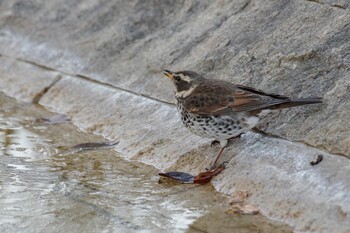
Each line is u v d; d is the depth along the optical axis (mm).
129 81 15391
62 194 11836
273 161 11727
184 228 10633
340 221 10156
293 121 12234
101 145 13961
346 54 12578
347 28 13016
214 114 11969
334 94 12180
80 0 18469
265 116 12375
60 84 16422
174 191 11930
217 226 10664
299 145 11773
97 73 16125
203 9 15867
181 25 15906
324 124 11836
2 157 13492
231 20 14914
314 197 10680
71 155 13617
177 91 12648
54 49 17469
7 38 18609
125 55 16156
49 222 10820
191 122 12312
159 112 14203
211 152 12625
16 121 15391
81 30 17594
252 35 14250
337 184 10688
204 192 11828
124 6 17375
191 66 14500
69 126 15047
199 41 15047
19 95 16719
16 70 17500
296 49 13242
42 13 18703
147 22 16578
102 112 15023
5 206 11336
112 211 11211
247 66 13672
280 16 14227
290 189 11023
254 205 11164
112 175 12664
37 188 12070
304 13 13875
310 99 11664
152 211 11211
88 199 11648
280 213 10797
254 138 12430
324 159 11266
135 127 14117
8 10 19266
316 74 12695
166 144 13328
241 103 11867
